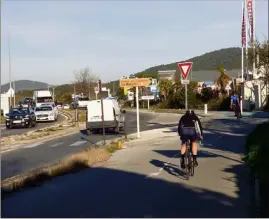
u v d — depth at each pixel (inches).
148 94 2667.3
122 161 601.0
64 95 4008.4
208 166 530.0
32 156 712.4
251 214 303.7
